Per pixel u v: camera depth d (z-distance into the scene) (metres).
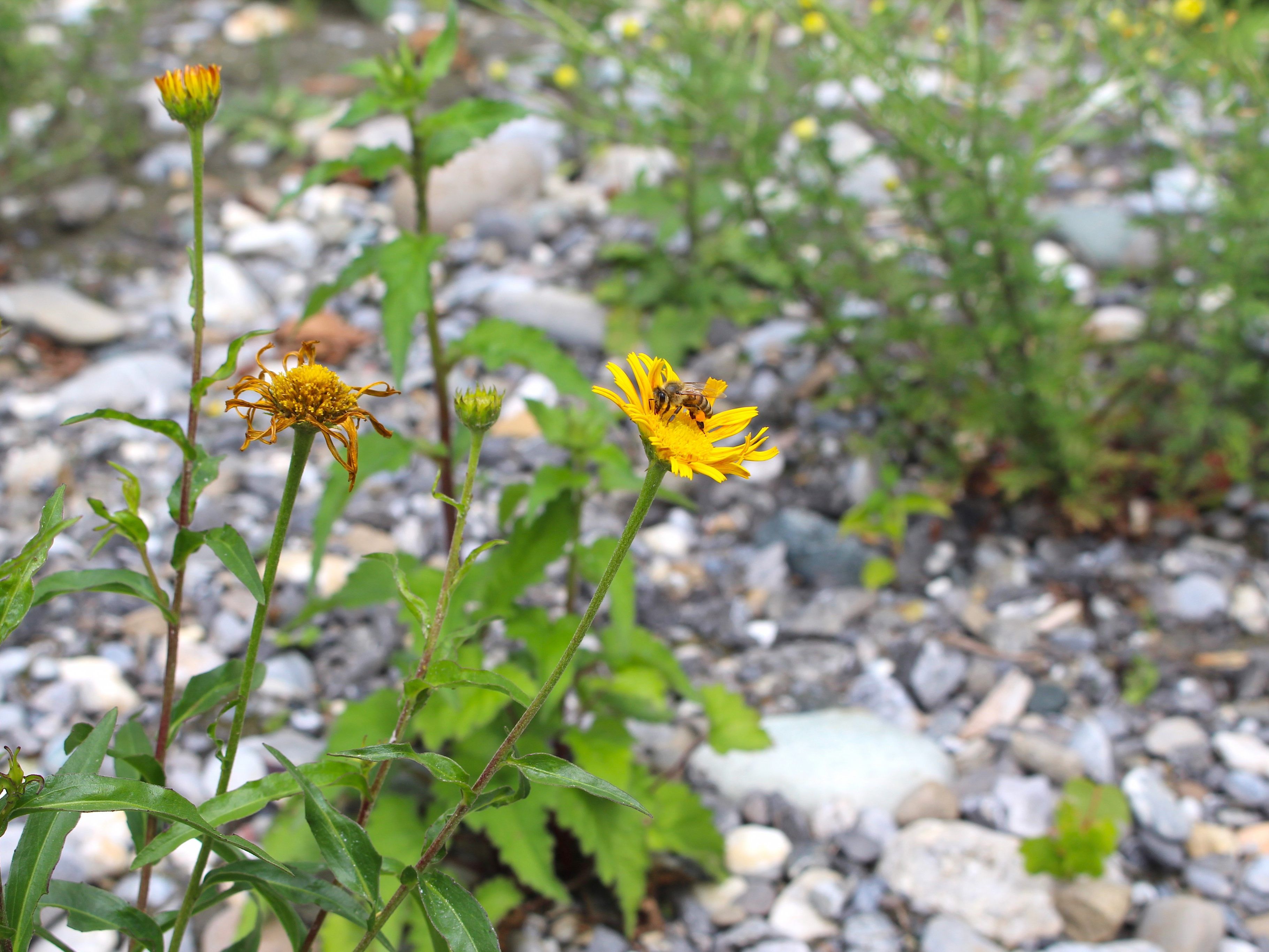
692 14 1.04
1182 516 0.83
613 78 1.34
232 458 0.91
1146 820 0.62
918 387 0.88
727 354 1.03
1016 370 0.80
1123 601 0.78
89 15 1.32
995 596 0.79
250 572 0.37
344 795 0.56
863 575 0.81
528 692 0.56
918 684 0.72
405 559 0.58
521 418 0.95
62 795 0.34
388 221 1.21
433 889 0.36
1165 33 0.80
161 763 0.41
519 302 1.05
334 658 0.74
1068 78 0.82
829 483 0.88
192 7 1.59
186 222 1.19
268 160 1.29
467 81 1.40
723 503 0.89
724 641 0.77
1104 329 0.98
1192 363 0.78
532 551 0.58
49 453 0.90
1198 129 1.16
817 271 0.87
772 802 0.64
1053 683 0.72
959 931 0.57
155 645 0.74
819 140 0.85
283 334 1.04
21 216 1.17
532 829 0.55
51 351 1.02
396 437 0.61
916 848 0.60
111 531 0.38
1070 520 0.84
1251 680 0.71
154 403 0.96
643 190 1.03
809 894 0.59
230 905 0.57
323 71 1.44
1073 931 0.58
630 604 0.58
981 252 0.93
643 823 0.58
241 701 0.38
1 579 0.35
